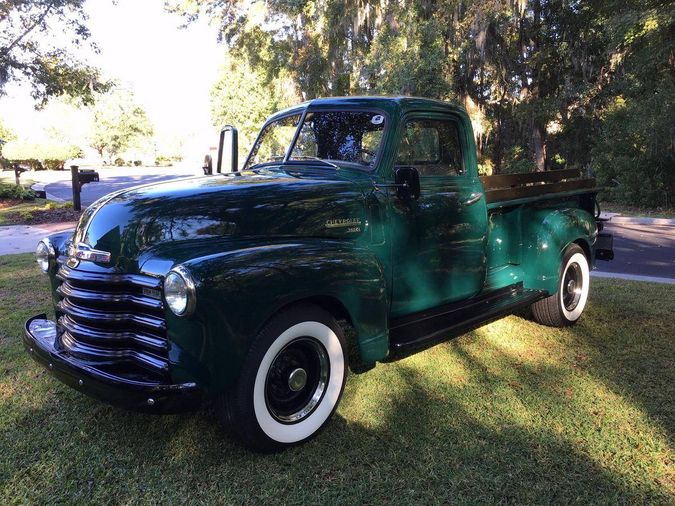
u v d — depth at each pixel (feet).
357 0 52.70
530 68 68.44
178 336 8.74
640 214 53.93
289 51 63.31
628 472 9.32
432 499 8.63
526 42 68.08
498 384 12.71
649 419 11.04
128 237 9.61
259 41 66.64
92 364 9.33
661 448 10.01
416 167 12.87
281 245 9.86
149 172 137.90
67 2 54.08
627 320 17.46
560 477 9.19
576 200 18.74
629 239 39.24
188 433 10.47
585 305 19.16
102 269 9.63
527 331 16.52
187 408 8.85
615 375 13.17
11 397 11.89
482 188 14.40
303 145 13.55
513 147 76.48
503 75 63.10
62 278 10.25
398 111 12.41
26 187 75.36
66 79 60.29
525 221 16.29
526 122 71.51
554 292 16.07
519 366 13.79
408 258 12.44
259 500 8.59
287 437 9.89
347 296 10.39
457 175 13.89
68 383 9.59
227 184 10.97
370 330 10.89
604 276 24.81
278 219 10.44
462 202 13.57
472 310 13.87
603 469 9.41
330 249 10.43
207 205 10.05
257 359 9.26
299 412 10.21
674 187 57.41
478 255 14.21
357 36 54.49
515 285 16.10
